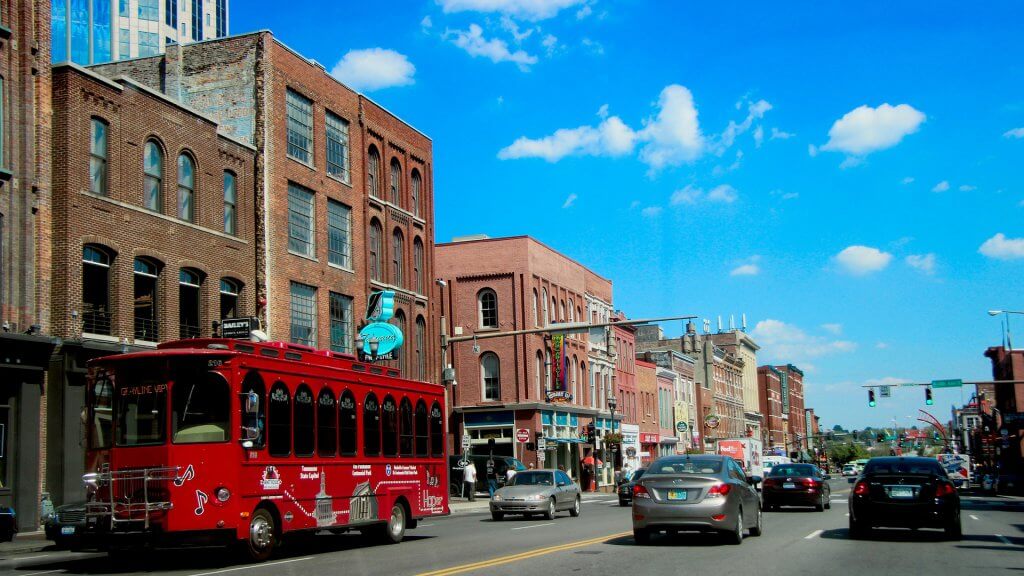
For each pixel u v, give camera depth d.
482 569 15.00
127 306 29.58
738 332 121.38
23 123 27.16
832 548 18.38
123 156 30.02
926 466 20.94
